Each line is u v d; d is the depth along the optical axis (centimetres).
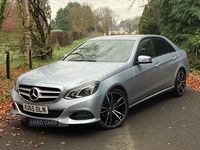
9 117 455
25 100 358
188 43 1097
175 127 386
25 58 1169
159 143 326
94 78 354
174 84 557
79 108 331
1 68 1023
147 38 500
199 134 356
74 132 370
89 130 376
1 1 918
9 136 359
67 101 331
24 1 1152
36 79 366
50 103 337
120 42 476
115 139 341
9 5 1020
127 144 325
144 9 2233
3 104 546
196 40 1045
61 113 334
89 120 339
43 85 344
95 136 352
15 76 881
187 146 316
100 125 362
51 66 435
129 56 431
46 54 1447
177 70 555
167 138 343
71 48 2528
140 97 441
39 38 1412
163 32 1298
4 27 1156
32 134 365
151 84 463
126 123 407
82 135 357
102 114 367
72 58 471
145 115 449
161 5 1252
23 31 1220
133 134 359
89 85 342
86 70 386
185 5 1085
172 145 320
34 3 1312
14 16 1177
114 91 374
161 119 425
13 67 1123
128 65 413
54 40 2248
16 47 1275
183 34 1139
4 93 627
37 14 1351
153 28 2148
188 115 446
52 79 358
